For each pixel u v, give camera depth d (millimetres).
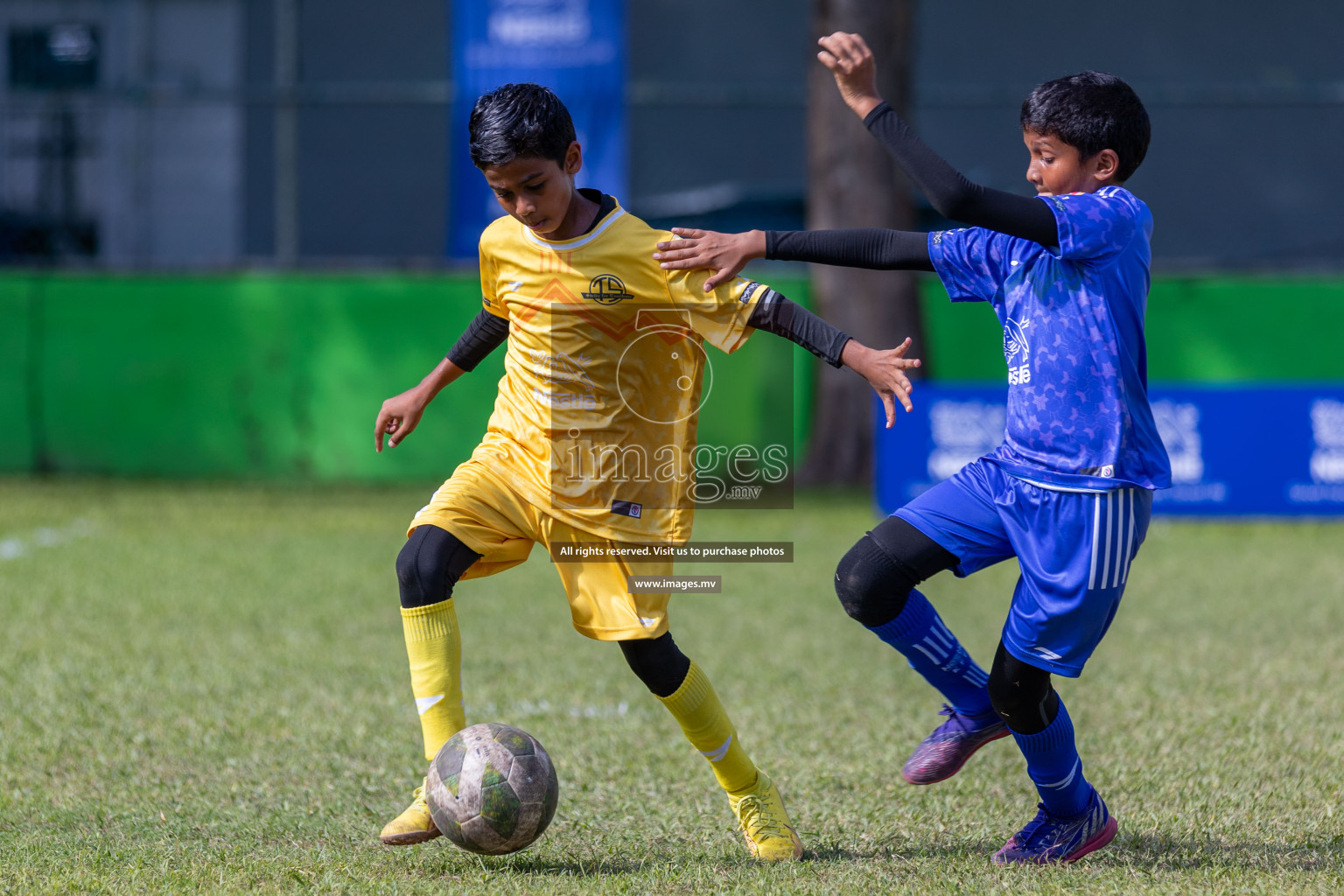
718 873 11250
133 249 52344
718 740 11898
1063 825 11836
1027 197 10805
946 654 12297
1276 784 13984
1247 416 37781
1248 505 37812
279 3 50438
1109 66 67625
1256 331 47281
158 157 55281
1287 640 22312
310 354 47406
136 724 16766
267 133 59688
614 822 12984
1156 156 67250
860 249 11703
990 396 37281
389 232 63500
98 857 11703
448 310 47312
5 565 29531
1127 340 11117
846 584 11820
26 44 53812
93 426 47594
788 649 22000
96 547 32562
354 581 28406
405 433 13141
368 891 10703
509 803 10922
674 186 66438
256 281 47406
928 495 11836
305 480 47500
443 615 11680
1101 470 10969
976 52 67500
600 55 46594
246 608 25219
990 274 11492
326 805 13516
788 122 66500
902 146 10922
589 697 18438
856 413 45594
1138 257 11156
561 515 11773
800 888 10781
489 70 46750
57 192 50906
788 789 14219
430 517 11805
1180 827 12656
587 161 47000
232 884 10906
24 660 20422
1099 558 10977
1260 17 67562
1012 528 11289
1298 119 66688
